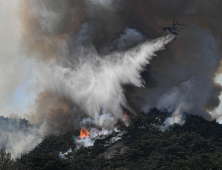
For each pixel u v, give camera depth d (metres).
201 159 166.38
